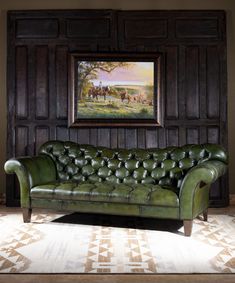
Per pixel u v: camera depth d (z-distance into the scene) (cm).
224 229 422
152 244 369
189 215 392
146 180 460
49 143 505
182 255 338
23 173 443
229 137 558
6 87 558
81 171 486
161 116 542
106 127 546
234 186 560
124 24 545
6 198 547
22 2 557
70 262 321
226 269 307
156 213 404
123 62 544
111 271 303
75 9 547
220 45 542
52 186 439
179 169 451
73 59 542
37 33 546
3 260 326
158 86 541
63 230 418
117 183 461
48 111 548
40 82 547
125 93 545
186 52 543
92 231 415
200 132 544
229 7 554
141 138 545
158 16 544
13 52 546
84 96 545
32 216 482
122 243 371
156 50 544
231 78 557
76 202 430
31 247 360
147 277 293
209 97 543
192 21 543
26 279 289
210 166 396
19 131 549
